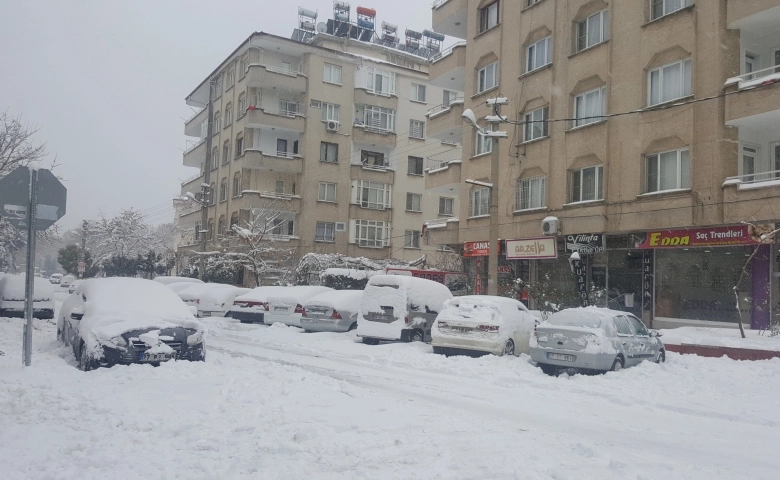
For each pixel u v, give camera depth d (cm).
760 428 792
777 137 1884
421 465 545
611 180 2203
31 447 578
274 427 657
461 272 3009
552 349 1168
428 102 4641
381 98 4412
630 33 2167
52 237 3522
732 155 1867
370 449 591
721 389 1037
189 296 2383
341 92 4297
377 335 1592
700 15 1944
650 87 2108
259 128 4159
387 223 4397
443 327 1362
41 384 859
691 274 2044
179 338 1088
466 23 3212
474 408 849
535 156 2527
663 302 2119
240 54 4291
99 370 986
